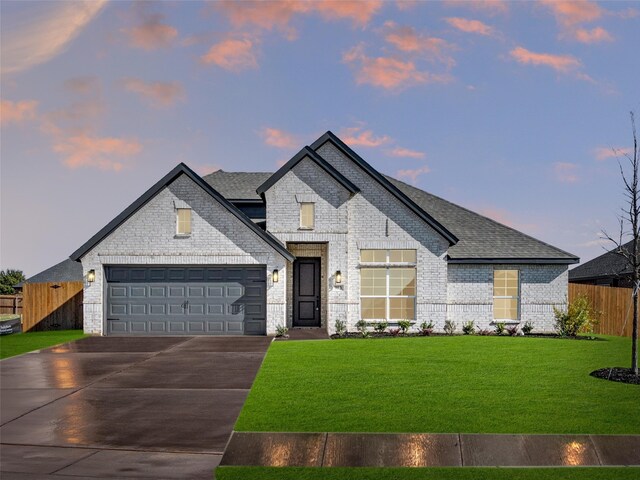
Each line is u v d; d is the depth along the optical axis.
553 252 27.42
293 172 25.78
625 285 32.44
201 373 16.39
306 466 9.66
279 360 18.14
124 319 24.97
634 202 16.33
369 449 10.23
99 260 24.86
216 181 31.62
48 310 28.98
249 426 11.27
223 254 24.78
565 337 25.22
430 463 9.78
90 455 10.08
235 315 24.88
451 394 13.56
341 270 25.61
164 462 9.77
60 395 14.01
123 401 13.43
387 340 23.09
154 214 24.94
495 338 23.98
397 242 26.23
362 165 26.28
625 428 11.02
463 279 27.02
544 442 10.41
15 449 10.38
